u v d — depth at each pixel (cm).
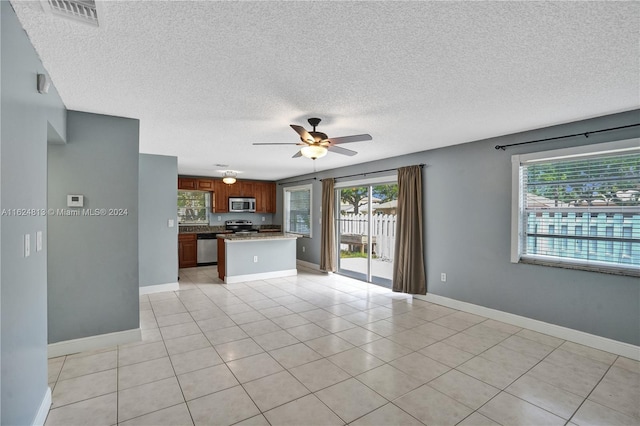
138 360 278
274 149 464
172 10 145
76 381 242
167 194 519
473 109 284
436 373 257
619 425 196
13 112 146
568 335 323
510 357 286
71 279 290
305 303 455
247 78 222
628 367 268
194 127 346
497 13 148
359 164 594
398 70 209
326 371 260
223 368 264
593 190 313
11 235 145
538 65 201
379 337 331
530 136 351
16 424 153
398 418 202
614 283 295
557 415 206
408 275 473
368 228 598
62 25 157
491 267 388
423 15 150
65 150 286
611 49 180
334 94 251
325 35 167
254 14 149
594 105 272
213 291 520
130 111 292
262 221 904
